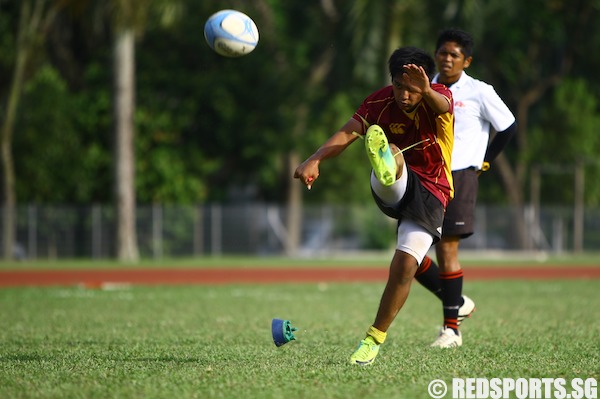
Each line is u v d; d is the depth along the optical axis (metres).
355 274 72.75
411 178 21.58
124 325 33.22
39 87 116.44
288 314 37.94
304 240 121.31
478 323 33.34
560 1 138.12
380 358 22.98
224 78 126.12
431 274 27.11
